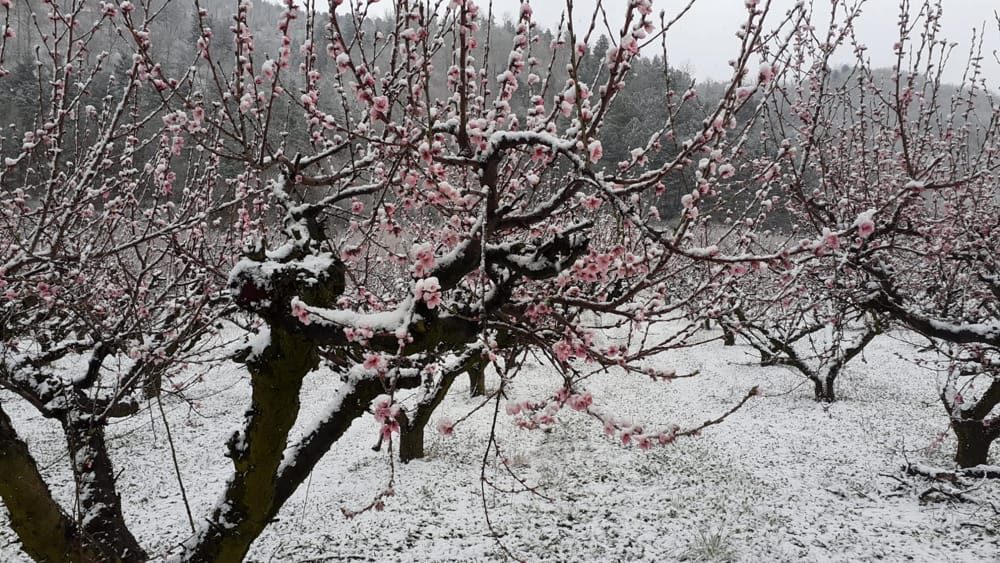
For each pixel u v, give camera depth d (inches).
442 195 121.0
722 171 106.3
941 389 434.9
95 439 202.1
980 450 411.2
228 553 153.9
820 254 91.4
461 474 432.1
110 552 180.9
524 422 120.3
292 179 144.0
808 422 577.9
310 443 159.8
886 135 287.3
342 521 350.9
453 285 139.5
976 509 358.3
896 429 546.0
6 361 200.4
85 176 177.2
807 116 230.4
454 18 116.7
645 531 335.6
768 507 369.7
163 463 463.2
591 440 512.1
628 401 658.8
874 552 306.0
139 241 169.6
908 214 248.7
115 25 149.6
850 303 273.7
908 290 361.4
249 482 152.5
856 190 275.1
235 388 689.6
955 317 291.0
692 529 337.7
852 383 747.4
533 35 141.5
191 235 208.5
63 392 199.8
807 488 404.2
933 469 387.5
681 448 492.4
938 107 285.0
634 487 405.4
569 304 134.0
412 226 218.7
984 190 310.2
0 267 165.6
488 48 149.8
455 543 320.5
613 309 125.0
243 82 138.9
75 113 188.1
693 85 116.3
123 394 184.4
